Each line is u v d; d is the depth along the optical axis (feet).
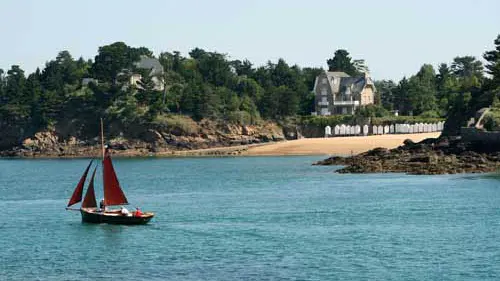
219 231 471.62
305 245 429.38
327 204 567.59
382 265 385.29
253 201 598.75
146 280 366.84
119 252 422.82
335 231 465.88
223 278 367.25
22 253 426.92
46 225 507.30
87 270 387.55
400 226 475.72
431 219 495.41
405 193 609.01
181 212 549.13
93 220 506.89
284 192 648.79
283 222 498.28
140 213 499.10
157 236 460.96
